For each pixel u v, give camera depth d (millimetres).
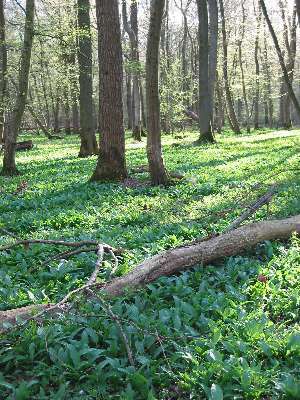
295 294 6055
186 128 57812
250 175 15523
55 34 19359
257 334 5125
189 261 7062
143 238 8664
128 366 4707
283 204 10727
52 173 19203
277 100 82625
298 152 21609
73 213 11031
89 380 4516
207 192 13250
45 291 6590
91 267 7332
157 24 13195
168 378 4594
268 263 7176
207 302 5926
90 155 25938
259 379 4395
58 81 37906
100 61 15219
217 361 4594
